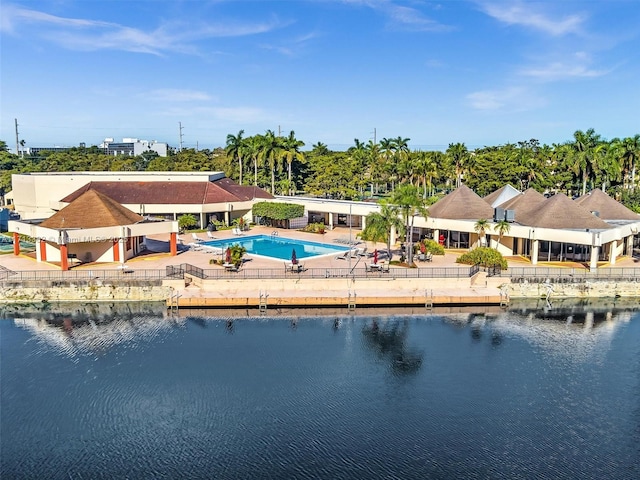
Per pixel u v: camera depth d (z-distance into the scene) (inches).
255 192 4092.0
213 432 1237.1
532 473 1091.9
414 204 2383.1
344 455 1150.3
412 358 1642.5
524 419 1291.8
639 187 4370.1
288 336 1815.9
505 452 1161.4
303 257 2696.9
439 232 2984.7
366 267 2287.2
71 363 1600.6
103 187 3737.7
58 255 2536.9
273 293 2144.4
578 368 1576.0
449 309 2098.9
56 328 1892.2
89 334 1835.6
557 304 2176.4
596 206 2935.5
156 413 1318.9
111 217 2551.7
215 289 2181.3
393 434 1229.1
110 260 2564.0
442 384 1471.5
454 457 1144.2
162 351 1691.7
